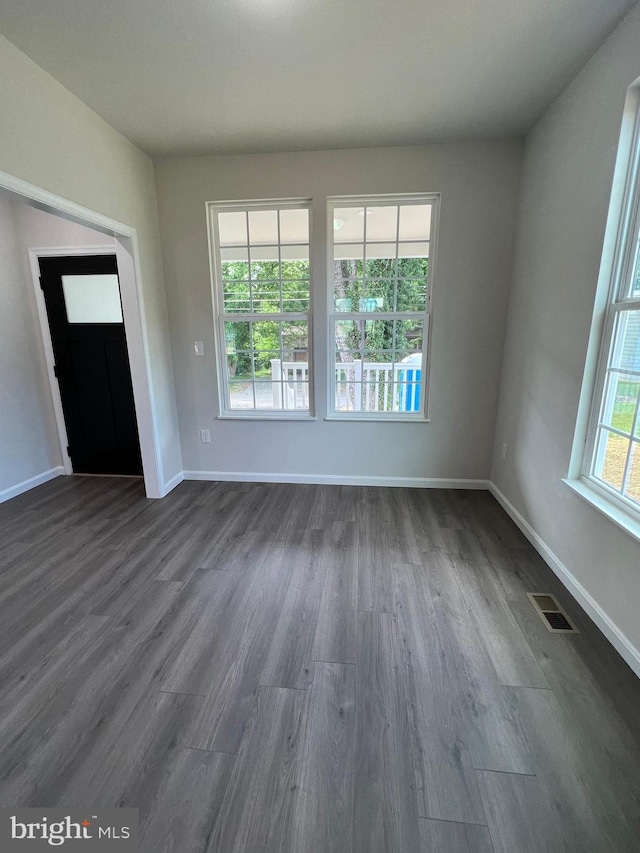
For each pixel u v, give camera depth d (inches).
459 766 47.7
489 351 121.0
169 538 102.7
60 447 148.8
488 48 72.4
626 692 57.7
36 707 55.7
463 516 113.1
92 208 92.7
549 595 79.1
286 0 61.4
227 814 43.0
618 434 70.0
